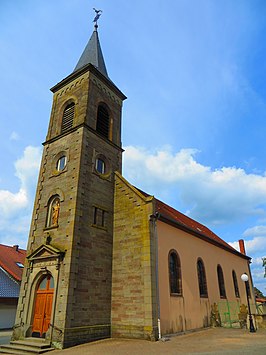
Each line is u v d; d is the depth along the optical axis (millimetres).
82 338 13602
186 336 15273
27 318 15125
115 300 15797
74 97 20906
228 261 27828
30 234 17750
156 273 15508
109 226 17609
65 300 13602
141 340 13781
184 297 17703
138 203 17297
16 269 29656
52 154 19641
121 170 20750
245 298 28766
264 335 15430
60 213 16609
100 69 23578
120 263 16484
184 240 20031
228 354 10109
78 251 14984
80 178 16828
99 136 19625
